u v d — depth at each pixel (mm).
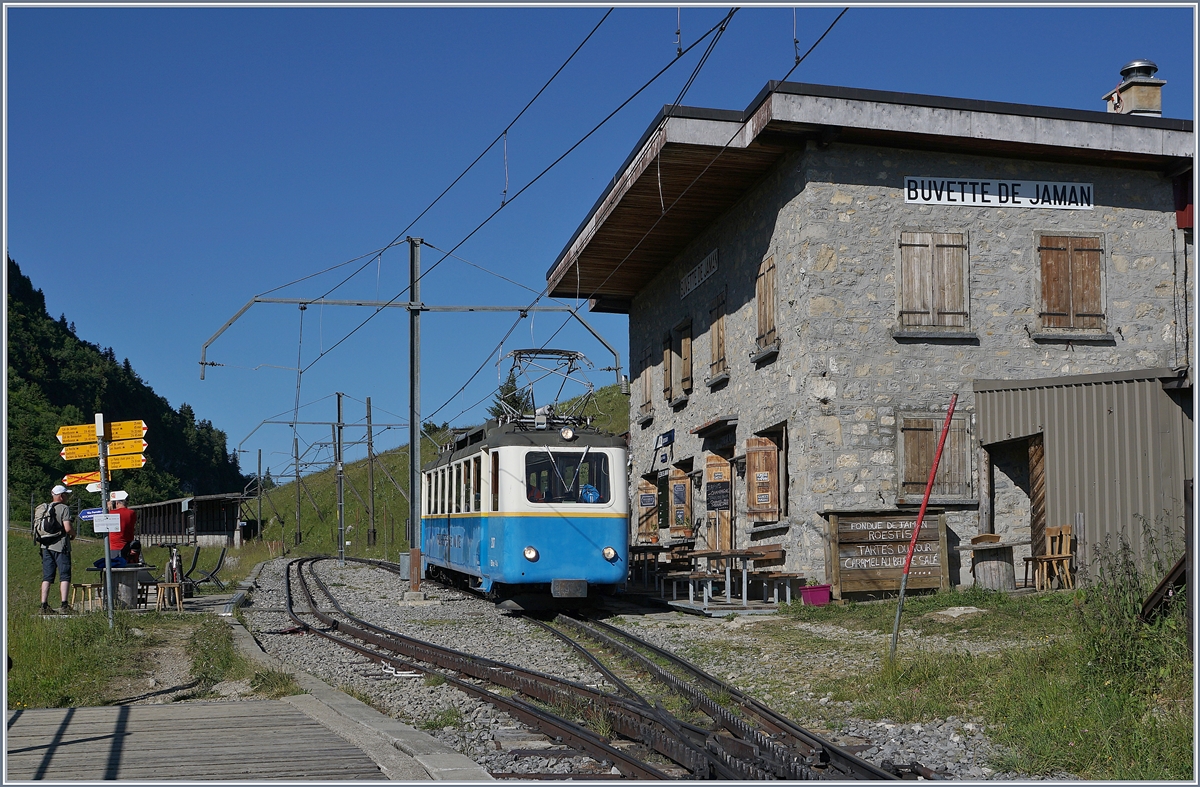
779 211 18531
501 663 11328
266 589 25406
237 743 7172
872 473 17344
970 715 8102
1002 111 17547
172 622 16344
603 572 17453
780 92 16594
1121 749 6668
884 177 17828
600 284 27562
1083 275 18438
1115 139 17984
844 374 17406
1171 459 14359
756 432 19516
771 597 18359
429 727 8500
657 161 18391
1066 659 8805
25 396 92062
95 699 9625
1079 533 15266
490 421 19547
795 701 9258
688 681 10523
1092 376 15344
